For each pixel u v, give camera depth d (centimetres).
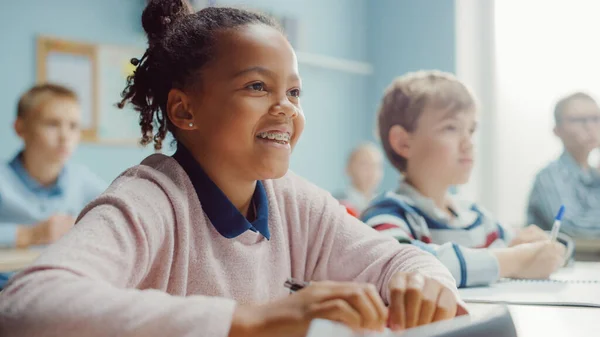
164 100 80
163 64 79
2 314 50
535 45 383
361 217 124
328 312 48
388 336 47
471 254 102
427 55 411
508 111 393
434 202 128
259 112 72
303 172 407
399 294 57
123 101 89
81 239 58
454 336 49
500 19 395
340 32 429
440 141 126
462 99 129
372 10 441
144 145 88
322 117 419
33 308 49
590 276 113
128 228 62
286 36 78
